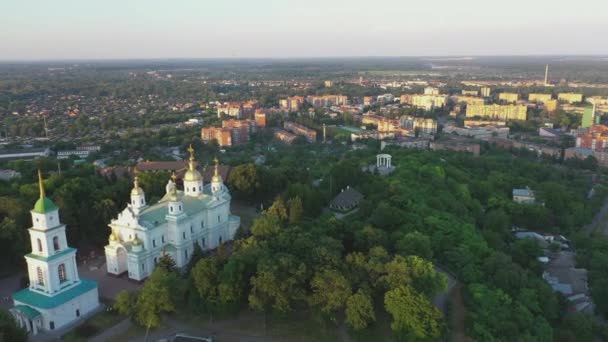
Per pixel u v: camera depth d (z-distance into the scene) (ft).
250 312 420.36
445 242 540.11
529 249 618.85
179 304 427.74
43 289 407.03
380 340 386.32
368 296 386.93
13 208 527.40
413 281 414.41
